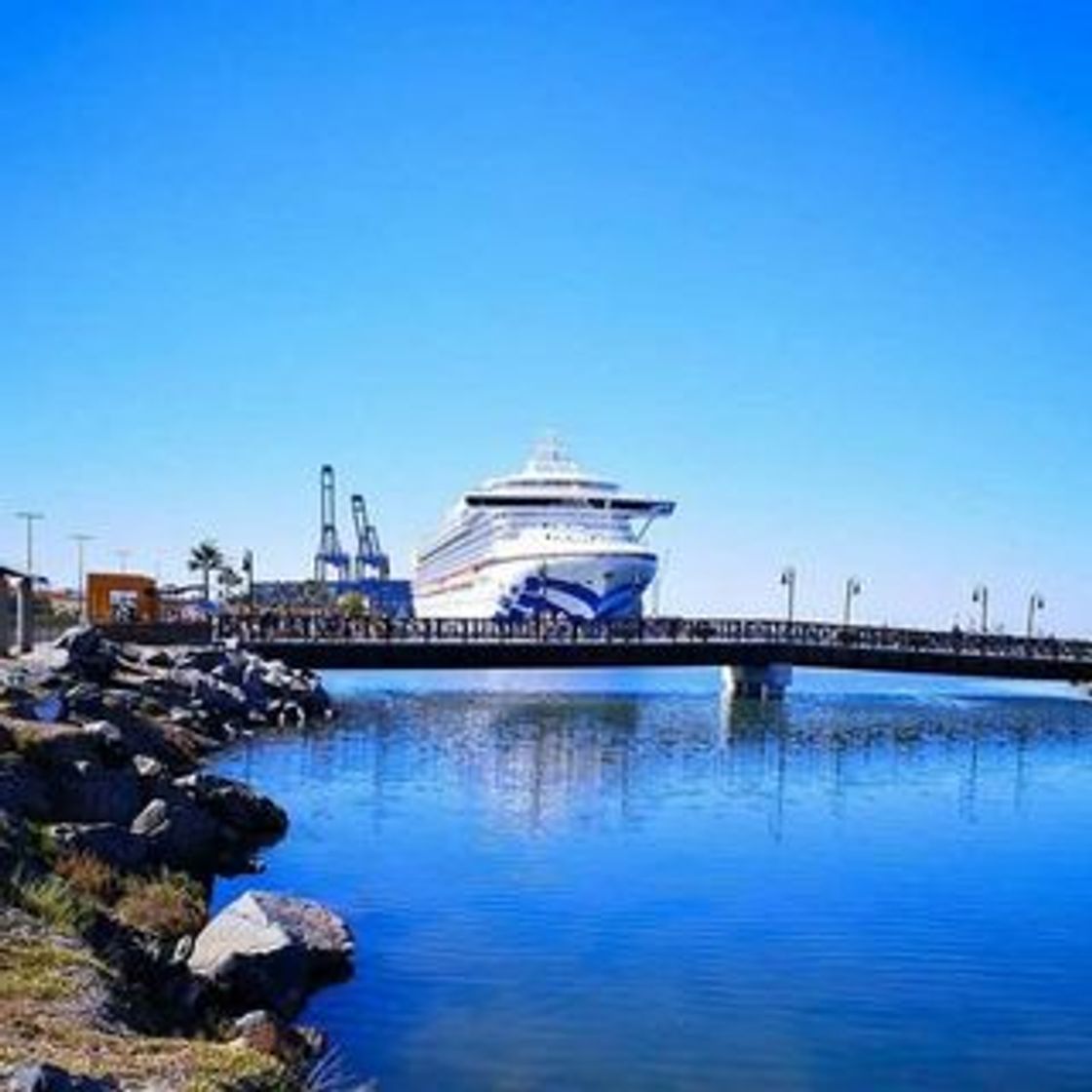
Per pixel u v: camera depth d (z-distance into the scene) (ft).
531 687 400.26
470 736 219.82
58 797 92.68
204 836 103.09
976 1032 70.33
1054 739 248.32
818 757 205.67
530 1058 64.08
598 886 102.68
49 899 61.82
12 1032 44.24
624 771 177.68
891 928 92.02
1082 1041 69.21
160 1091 39.83
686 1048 66.39
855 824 139.33
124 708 150.00
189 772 149.69
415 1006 71.31
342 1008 70.54
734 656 313.32
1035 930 92.58
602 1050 65.57
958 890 105.50
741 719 279.08
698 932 89.35
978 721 290.97
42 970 51.67
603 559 373.61
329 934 78.07
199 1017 58.85
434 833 124.16
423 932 87.15
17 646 222.69
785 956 84.02
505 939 85.97
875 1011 73.20
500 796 150.00
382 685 390.63
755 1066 64.34
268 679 242.78
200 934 73.10
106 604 304.30
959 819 145.59
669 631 332.80
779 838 128.47
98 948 57.98
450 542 456.04
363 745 197.26
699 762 191.72
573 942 85.81
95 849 84.53
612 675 570.46
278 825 122.21
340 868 106.63
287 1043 59.72
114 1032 46.91
